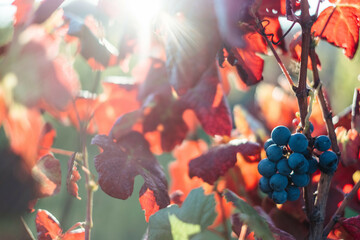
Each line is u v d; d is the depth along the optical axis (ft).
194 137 2.36
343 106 5.19
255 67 1.90
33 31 1.22
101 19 1.94
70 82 1.21
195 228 1.72
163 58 2.25
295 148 1.55
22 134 1.31
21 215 1.53
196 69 1.54
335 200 2.04
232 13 1.34
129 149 1.94
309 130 1.60
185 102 2.13
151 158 1.97
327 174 1.65
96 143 1.85
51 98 1.19
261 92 2.52
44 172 1.80
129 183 1.78
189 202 1.76
